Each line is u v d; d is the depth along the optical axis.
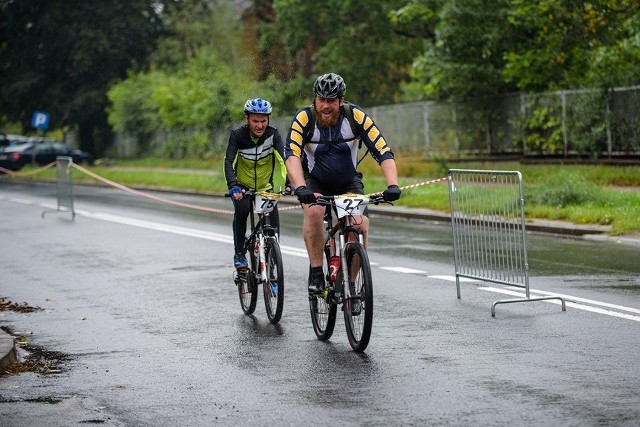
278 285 17.72
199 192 59.28
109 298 21.83
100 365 15.09
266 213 18.34
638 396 12.03
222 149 78.25
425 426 11.09
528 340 15.57
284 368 14.35
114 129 95.88
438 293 20.58
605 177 43.66
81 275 25.69
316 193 15.11
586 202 34.81
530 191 36.78
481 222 19.48
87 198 56.97
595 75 49.91
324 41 78.31
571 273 22.59
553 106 52.09
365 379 13.43
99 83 100.56
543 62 51.59
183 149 90.12
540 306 18.50
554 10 48.62
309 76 80.69
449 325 17.06
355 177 15.92
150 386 13.59
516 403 11.91
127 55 100.06
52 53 100.88
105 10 98.62
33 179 83.56
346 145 15.46
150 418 11.91
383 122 68.56
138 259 28.48
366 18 76.44
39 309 20.72
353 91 77.19
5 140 100.25
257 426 11.39
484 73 54.75
